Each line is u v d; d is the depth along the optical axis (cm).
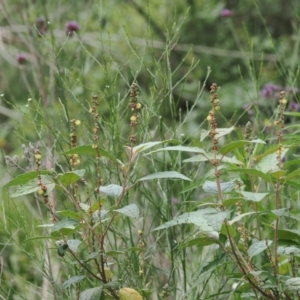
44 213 432
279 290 323
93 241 333
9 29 622
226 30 905
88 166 366
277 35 905
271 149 333
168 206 361
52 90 455
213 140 322
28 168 365
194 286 339
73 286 368
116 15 870
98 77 626
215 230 312
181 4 914
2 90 666
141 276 355
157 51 812
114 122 366
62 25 617
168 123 705
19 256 429
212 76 870
